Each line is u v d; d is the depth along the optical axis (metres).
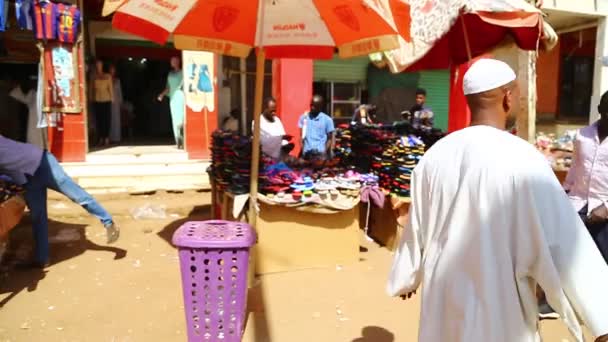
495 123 2.09
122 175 8.13
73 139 8.62
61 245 5.75
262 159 4.92
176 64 9.90
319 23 4.93
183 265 3.39
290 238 5.00
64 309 4.10
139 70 13.98
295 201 4.81
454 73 8.09
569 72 15.24
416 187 2.22
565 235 1.79
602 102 3.57
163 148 10.27
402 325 3.90
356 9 4.20
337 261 5.23
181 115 9.99
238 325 3.49
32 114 8.30
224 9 4.54
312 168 5.61
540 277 1.81
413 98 13.43
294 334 3.72
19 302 4.22
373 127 6.53
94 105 10.74
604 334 1.72
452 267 1.96
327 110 13.16
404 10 4.16
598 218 3.59
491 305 1.86
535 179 1.83
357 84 13.35
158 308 4.16
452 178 2.02
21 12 6.01
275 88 10.62
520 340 1.86
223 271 3.40
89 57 10.85
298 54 5.29
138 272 4.98
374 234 6.21
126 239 6.05
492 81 2.05
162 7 4.14
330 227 5.16
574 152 3.85
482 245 1.88
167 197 7.81
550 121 14.77
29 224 6.43
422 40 5.08
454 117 8.23
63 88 8.20
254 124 4.56
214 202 6.43
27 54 7.85
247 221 4.92
